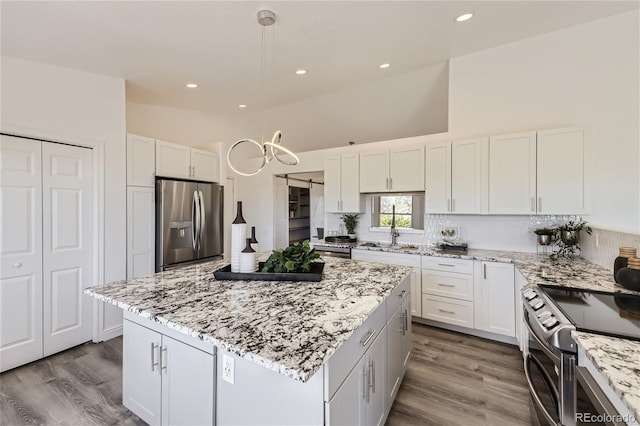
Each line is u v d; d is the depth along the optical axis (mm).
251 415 1235
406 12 2422
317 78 3648
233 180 5465
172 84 3660
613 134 2703
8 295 2477
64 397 2129
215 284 1872
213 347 1350
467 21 2621
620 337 1138
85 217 2961
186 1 2146
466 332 3146
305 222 6281
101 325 3055
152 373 1624
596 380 1073
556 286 1811
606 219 2719
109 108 3160
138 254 3350
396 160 3713
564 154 2779
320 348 1049
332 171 4266
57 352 2771
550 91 2969
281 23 2479
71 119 2854
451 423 1835
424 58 3277
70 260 2854
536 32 2908
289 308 1443
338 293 1682
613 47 2697
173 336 1513
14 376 2398
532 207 2906
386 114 4406
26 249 2580
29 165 2600
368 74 3570
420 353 2721
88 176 2990
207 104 4512
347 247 3861
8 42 2398
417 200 3973
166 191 3461
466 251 3340
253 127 5426
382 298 1606
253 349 1040
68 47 2584
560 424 1258
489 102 3256
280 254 2096
